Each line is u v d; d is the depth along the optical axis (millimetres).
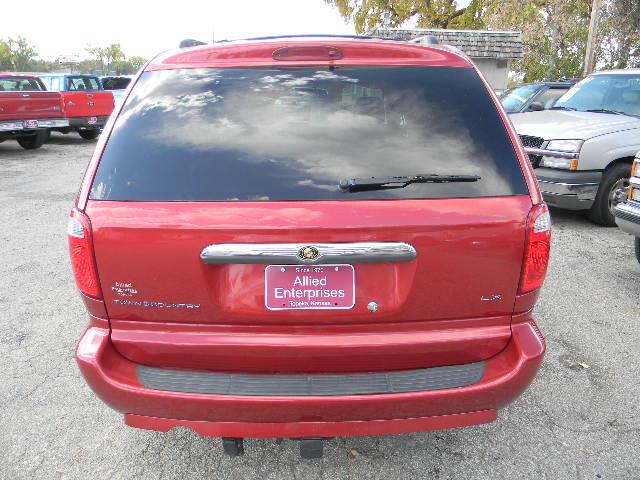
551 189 6820
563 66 26562
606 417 3092
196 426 2141
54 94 14648
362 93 2305
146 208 2047
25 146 15461
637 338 4031
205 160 2125
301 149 2150
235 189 2062
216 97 2299
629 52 24344
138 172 2119
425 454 2799
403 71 2361
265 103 2277
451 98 2303
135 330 2162
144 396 2100
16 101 13492
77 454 2791
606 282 5148
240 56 2422
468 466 2711
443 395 2100
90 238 2068
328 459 2762
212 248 2014
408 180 2072
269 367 2156
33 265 5590
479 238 2064
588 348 3879
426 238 2035
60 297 4762
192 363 2168
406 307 2100
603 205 6902
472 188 2105
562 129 6938
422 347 2133
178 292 2076
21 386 3385
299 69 2367
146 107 2287
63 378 3482
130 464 2723
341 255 2010
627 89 7930
